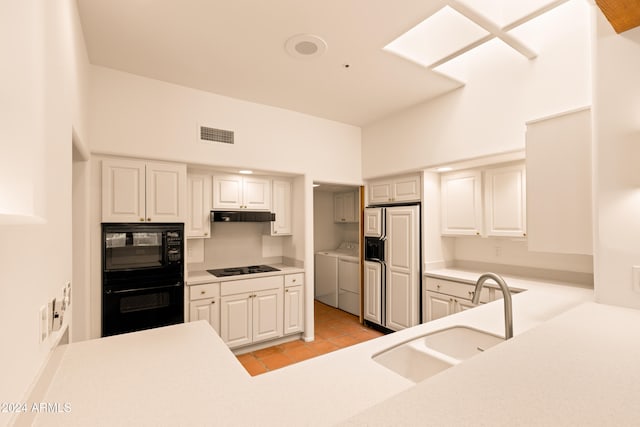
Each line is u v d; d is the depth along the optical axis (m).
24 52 0.82
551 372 0.82
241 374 1.10
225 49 2.33
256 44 2.27
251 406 0.88
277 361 3.12
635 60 1.42
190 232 3.22
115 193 2.58
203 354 1.28
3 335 0.60
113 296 2.52
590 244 1.76
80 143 1.93
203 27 2.07
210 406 0.89
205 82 2.87
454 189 3.43
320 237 5.76
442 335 1.62
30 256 0.78
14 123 0.80
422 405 0.67
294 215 3.92
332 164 3.96
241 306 3.22
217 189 3.40
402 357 1.44
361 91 3.11
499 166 3.03
